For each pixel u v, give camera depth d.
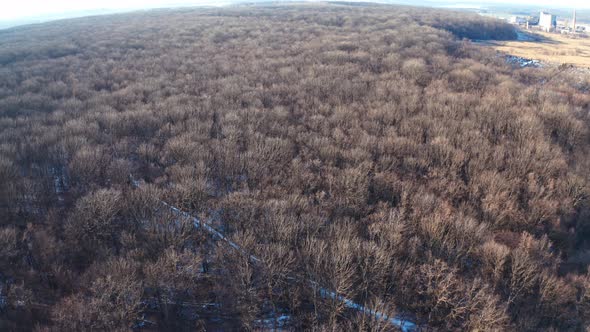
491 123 63.00
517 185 47.81
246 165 50.25
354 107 70.38
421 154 54.78
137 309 34.44
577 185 47.12
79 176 48.53
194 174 47.91
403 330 34.22
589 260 41.12
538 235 42.97
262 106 71.38
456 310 32.91
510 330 32.47
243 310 34.81
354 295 35.47
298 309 36.28
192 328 35.28
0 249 36.44
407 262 37.53
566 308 34.44
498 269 36.12
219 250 37.34
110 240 40.91
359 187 46.12
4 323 32.22
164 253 36.47
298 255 37.38
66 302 32.47
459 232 39.09
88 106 71.75
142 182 47.59
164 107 69.50
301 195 45.72
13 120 64.44
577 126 59.53
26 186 45.28
